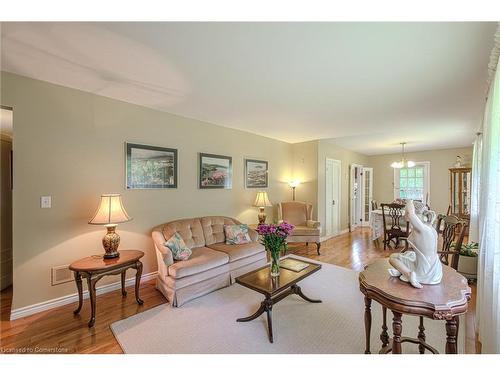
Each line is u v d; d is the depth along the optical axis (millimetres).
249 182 4617
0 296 2639
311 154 5391
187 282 2502
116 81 2350
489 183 1652
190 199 3643
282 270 2441
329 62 1960
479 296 1878
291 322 2145
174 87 2490
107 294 2703
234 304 2473
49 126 2387
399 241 5016
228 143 4211
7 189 2904
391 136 4914
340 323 2127
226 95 2697
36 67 2074
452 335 1173
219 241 3492
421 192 6977
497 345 1352
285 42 1683
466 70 2078
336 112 3293
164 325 2094
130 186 2961
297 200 5602
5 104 2152
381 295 1223
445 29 1526
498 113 1561
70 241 2514
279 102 2918
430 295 1155
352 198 6785
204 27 1519
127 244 2951
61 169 2461
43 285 2348
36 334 1968
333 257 4176
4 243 2850
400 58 1894
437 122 3752
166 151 3330
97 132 2705
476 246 3160
